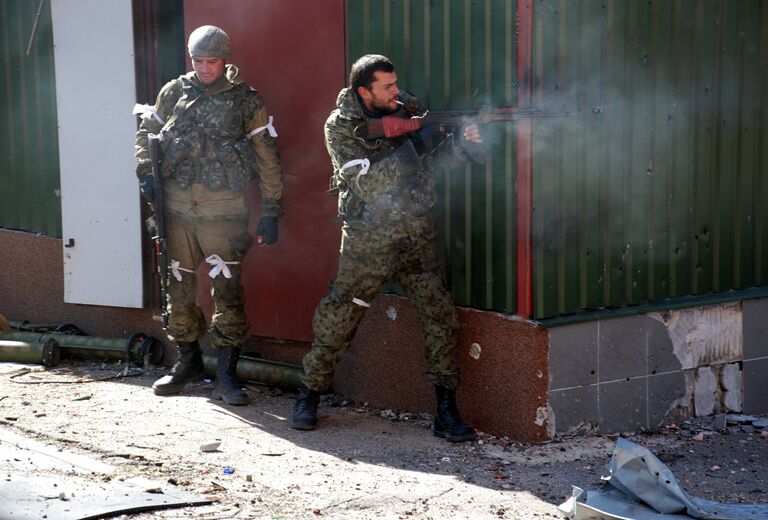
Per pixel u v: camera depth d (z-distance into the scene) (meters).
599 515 4.59
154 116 6.48
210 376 7.09
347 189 5.70
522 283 5.66
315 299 6.74
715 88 6.32
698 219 6.30
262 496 4.95
